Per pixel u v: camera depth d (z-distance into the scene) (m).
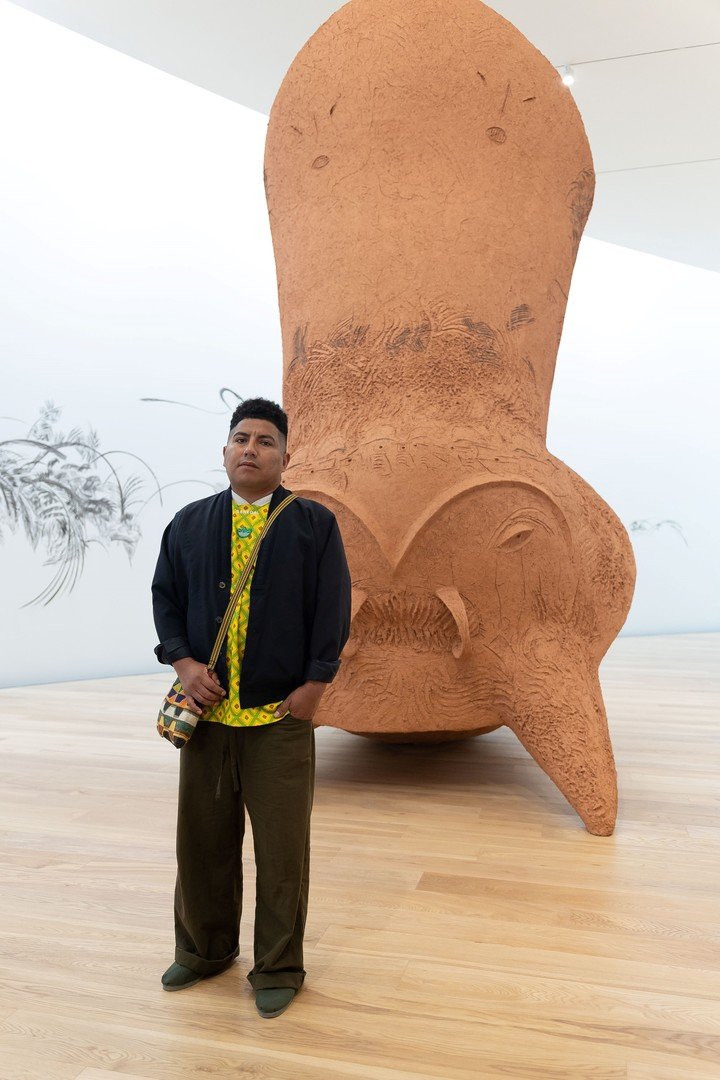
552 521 3.85
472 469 3.79
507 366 4.12
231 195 8.37
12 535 6.82
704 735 5.21
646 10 6.26
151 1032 1.95
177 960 2.19
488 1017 2.03
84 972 2.23
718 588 11.66
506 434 3.98
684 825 3.51
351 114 4.20
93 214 7.32
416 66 4.14
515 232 4.18
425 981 2.20
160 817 3.58
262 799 2.02
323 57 4.34
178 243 7.93
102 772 4.31
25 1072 1.80
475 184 4.12
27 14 6.88
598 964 2.30
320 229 4.28
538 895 2.78
